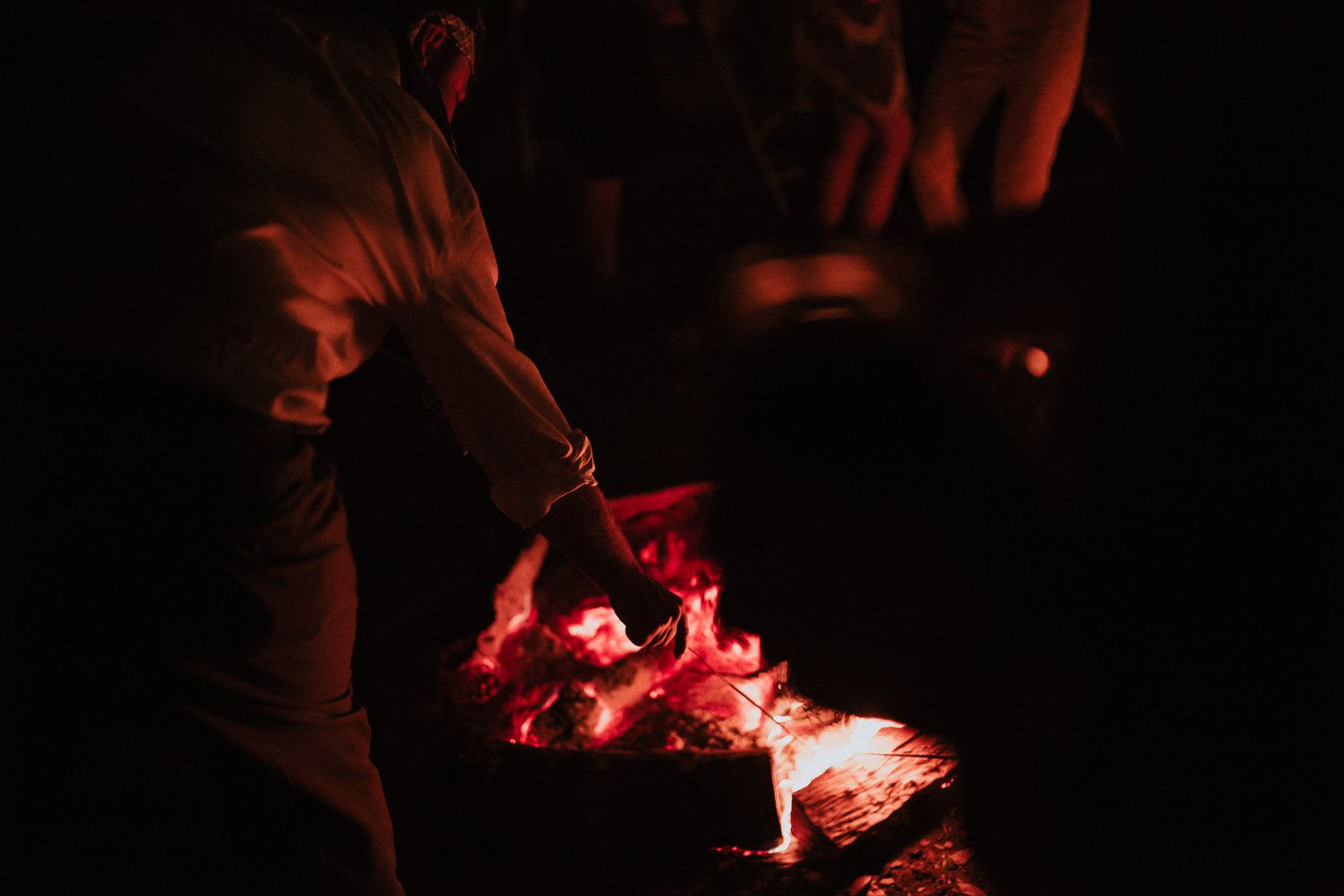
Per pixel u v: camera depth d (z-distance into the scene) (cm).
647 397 394
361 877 137
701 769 196
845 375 126
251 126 116
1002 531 131
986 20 321
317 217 118
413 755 216
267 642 120
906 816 195
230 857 125
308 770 129
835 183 419
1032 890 144
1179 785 130
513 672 242
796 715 210
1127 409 125
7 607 116
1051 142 321
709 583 243
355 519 323
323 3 141
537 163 616
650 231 539
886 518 131
